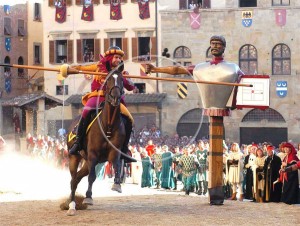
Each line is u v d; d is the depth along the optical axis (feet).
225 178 198.90
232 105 148.87
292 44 456.86
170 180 246.88
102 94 129.08
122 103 132.16
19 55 511.81
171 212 131.85
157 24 470.80
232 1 462.60
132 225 117.29
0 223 121.49
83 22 485.15
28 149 354.33
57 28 488.44
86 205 137.39
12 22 508.94
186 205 144.56
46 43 490.08
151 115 453.99
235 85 145.69
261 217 125.90
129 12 476.95
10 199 159.84
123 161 137.18
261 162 179.32
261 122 454.40
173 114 453.58
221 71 147.33
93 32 483.10
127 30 477.36
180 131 453.17
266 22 458.91
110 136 127.34
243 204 148.15
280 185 175.73
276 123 454.81
